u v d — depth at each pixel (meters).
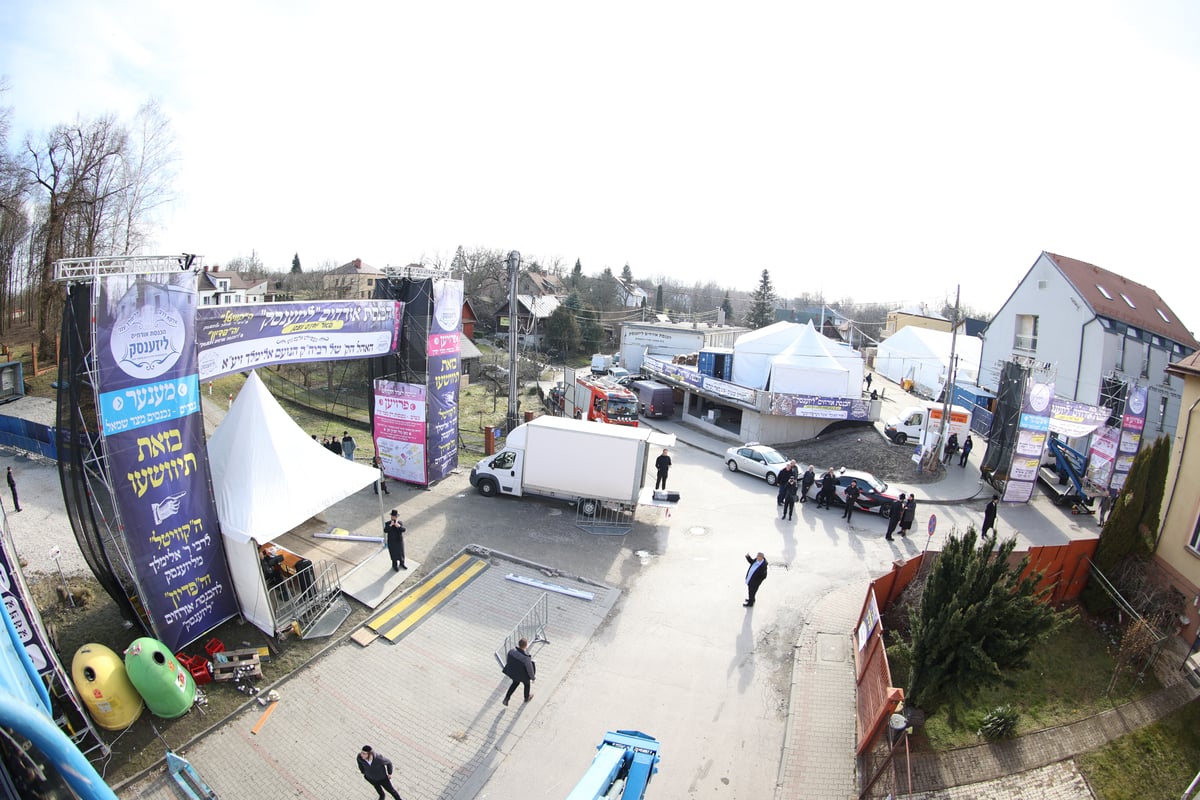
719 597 15.37
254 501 13.22
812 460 27.39
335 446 22.25
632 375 45.78
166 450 11.71
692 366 41.50
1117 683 12.87
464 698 11.58
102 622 12.98
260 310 14.87
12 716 2.76
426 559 16.38
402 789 9.59
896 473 25.67
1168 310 37.84
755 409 29.22
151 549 11.56
